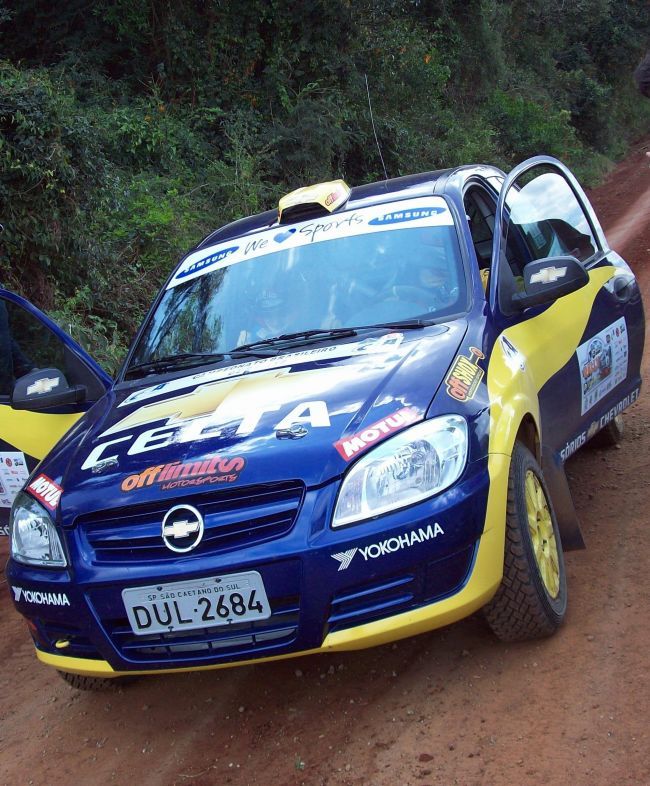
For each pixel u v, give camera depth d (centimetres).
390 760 287
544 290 388
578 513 465
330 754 297
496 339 370
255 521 296
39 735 354
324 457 299
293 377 349
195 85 1748
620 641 329
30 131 932
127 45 1720
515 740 284
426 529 295
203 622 300
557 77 3862
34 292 964
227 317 423
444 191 441
